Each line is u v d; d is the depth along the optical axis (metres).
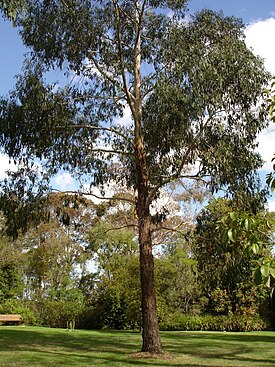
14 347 13.41
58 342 15.20
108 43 12.91
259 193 12.34
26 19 12.02
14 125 11.95
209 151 11.68
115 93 13.33
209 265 13.39
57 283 33.56
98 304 25.16
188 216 24.41
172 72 11.10
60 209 13.45
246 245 3.96
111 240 32.62
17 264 33.62
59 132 12.49
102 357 11.35
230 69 11.45
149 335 12.18
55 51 12.07
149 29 12.92
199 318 23.83
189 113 11.01
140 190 13.13
